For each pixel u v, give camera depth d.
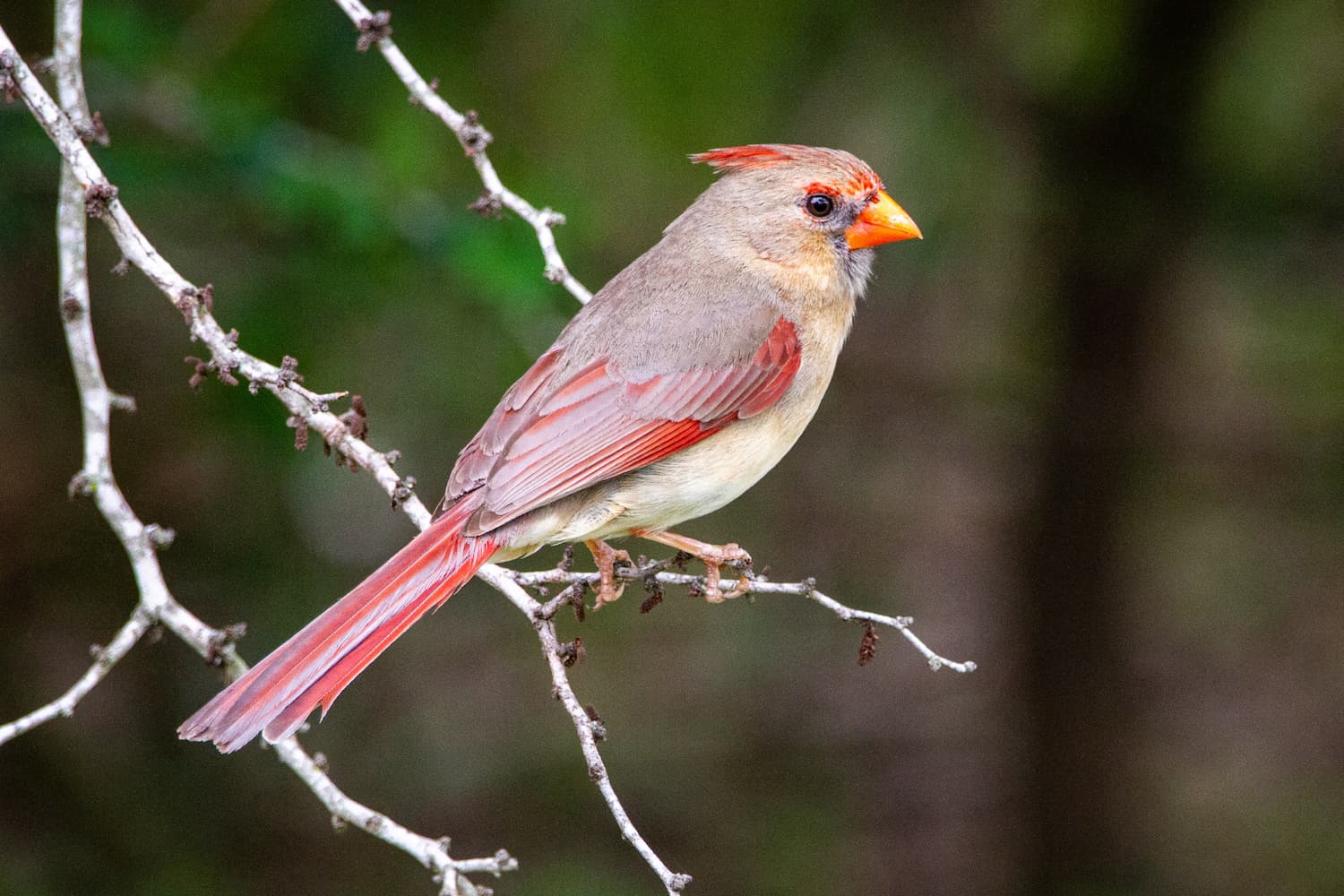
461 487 7.06
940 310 15.05
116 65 10.06
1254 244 12.87
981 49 12.77
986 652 14.95
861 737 14.54
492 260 10.20
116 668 11.75
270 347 10.57
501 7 10.83
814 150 8.29
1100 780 13.60
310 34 10.61
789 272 8.09
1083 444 13.33
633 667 14.55
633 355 7.50
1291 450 13.93
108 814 11.46
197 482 11.65
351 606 6.42
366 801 12.95
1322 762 14.43
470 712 13.77
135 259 6.18
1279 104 13.23
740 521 15.14
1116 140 12.52
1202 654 15.02
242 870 11.88
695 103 11.38
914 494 15.29
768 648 14.84
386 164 10.41
